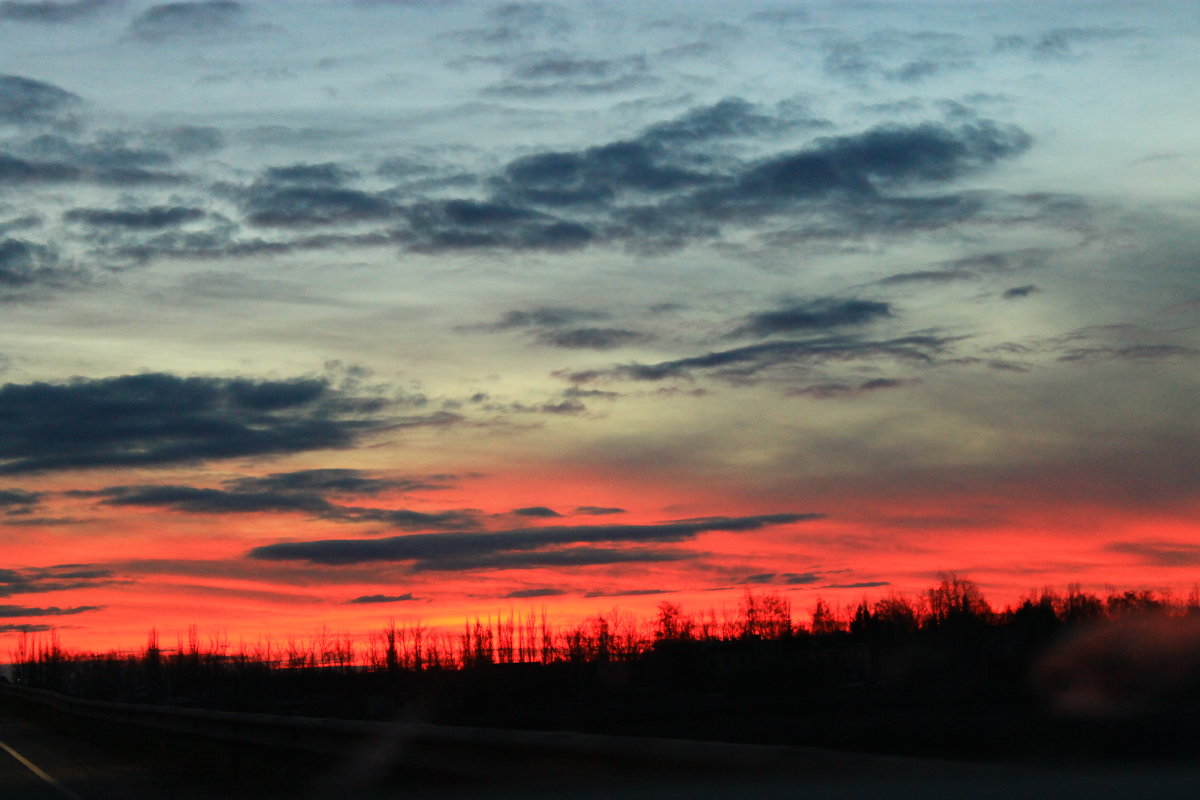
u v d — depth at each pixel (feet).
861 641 198.39
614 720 80.89
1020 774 22.43
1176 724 71.15
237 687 199.21
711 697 136.77
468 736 35.53
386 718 110.73
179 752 65.16
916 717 85.76
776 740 68.80
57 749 78.54
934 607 200.23
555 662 151.74
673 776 27.40
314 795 44.04
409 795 37.52
